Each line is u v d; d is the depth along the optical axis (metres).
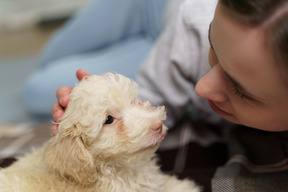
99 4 2.51
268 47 0.60
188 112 1.57
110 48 2.56
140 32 2.55
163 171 1.19
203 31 1.14
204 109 1.32
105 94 0.90
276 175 1.00
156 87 1.32
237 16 0.62
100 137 0.90
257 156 1.13
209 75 0.81
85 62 2.29
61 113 0.96
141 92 1.35
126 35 2.55
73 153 0.88
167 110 1.37
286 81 0.62
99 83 0.94
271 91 0.66
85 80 0.96
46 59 2.62
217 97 0.80
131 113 0.93
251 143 1.20
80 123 0.89
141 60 2.20
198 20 1.17
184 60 1.23
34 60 3.73
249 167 1.09
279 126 0.80
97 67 2.15
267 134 1.20
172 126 1.45
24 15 4.91
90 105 0.88
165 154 1.28
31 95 2.18
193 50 1.21
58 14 4.88
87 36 2.54
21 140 1.42
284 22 0.56
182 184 1.03
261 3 0.58
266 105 0.71
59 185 0.90
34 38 4.47
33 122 2.33
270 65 0.61
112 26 2.51
